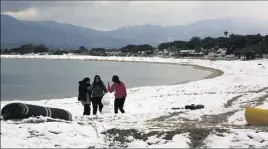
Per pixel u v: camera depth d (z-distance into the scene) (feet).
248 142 26.84
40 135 27.61
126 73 263.70
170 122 37.73
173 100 72.59
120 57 634.84
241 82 103.35
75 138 27.04
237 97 67.36
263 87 83.87
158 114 44.29
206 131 28.84
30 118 33.86
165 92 100.94
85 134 28.40
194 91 96.68
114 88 49.06
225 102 62.18
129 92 108.78
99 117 41.32
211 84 112.37
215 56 368.68
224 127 33.45
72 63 511.81
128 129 29.66
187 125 35.58
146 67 359.25
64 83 195.52
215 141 27.04
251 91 78.13
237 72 150.71
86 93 47.09
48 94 133.49
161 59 499.92
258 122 36.55
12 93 137.69
